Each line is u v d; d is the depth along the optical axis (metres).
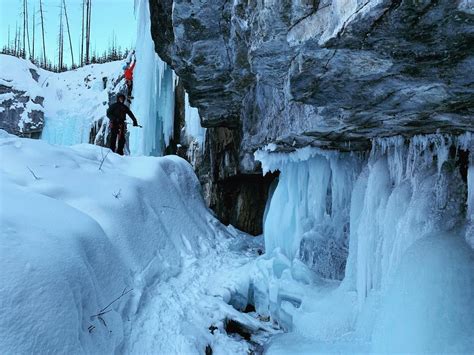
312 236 5.59
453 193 3.29
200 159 9.80
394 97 2.41
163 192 6.52
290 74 2.44
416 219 3.38
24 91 17.47
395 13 1.49
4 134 5.03
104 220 4.28
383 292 3.59
